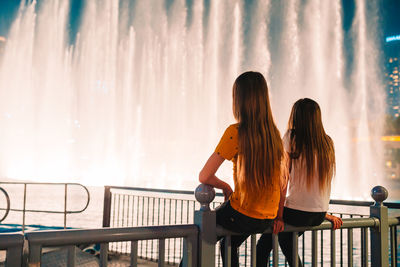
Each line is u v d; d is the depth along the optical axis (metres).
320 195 2.41
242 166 2.06
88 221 10.62
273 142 2.11
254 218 2.11
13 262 1.61
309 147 2.40
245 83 2.13
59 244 1.71
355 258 6.96
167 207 15.02
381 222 2.83
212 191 2.09
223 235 2.17
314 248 2.51
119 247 6.71
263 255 2.63
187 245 2.05
